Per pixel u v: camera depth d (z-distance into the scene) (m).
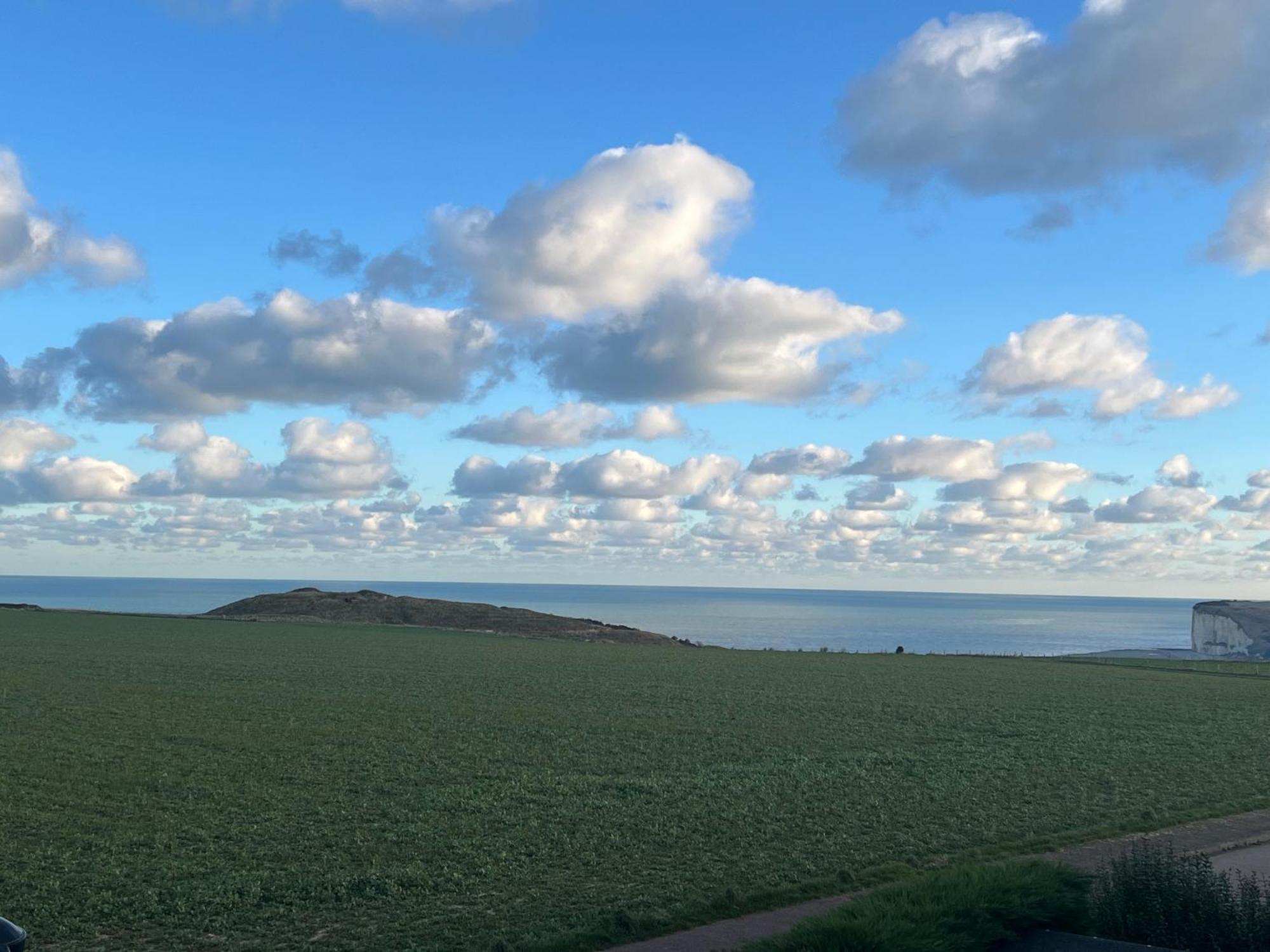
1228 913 11.94
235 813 21.23
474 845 18.80
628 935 13.85
